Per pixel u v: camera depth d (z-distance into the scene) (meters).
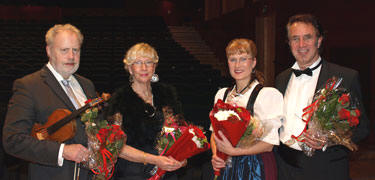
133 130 2.07
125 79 8.01
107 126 1.83
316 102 1.88
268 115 1.95
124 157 2.02
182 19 17.34
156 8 18.17
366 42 6.22
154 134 2.11
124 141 1.90
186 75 8.57
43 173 1.85
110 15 18.08
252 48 2.06
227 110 1.89
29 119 1.78
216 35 10.94
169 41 12.25
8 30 13.61
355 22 6.23
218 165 2.00
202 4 14.56
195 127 1.98
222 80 7.71
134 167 2.08
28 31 13.65
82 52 10.65
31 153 1.69
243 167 2.00
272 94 1.99
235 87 2.21
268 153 2.05
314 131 1.87
